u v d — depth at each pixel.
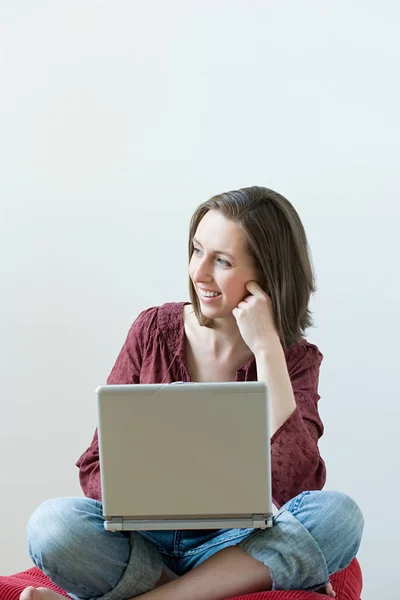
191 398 2.04
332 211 3.47
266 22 3.50
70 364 3.62
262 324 2.43
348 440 3.49
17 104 3.64
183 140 3.55
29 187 3.63
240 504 2.07
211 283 2.46
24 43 3.64
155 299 3.57
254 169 3.51
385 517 3.49
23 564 3.66
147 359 2.62
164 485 2.07
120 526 2.10
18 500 3.65
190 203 3.54
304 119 3.48
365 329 3.47
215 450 2.05
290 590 2.19
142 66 3.57
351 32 3.46
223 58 3.53
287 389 2.38
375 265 3.46
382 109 3.45
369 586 3.51
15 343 3.64
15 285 3.64
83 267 3.61
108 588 2.24
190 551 2.39
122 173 3.58
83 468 2.50
